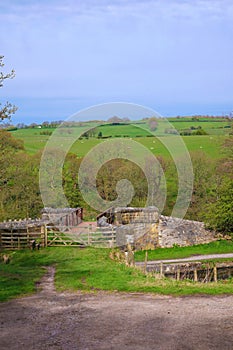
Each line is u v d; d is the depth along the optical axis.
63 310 9.71
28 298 11.08
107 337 7.80
